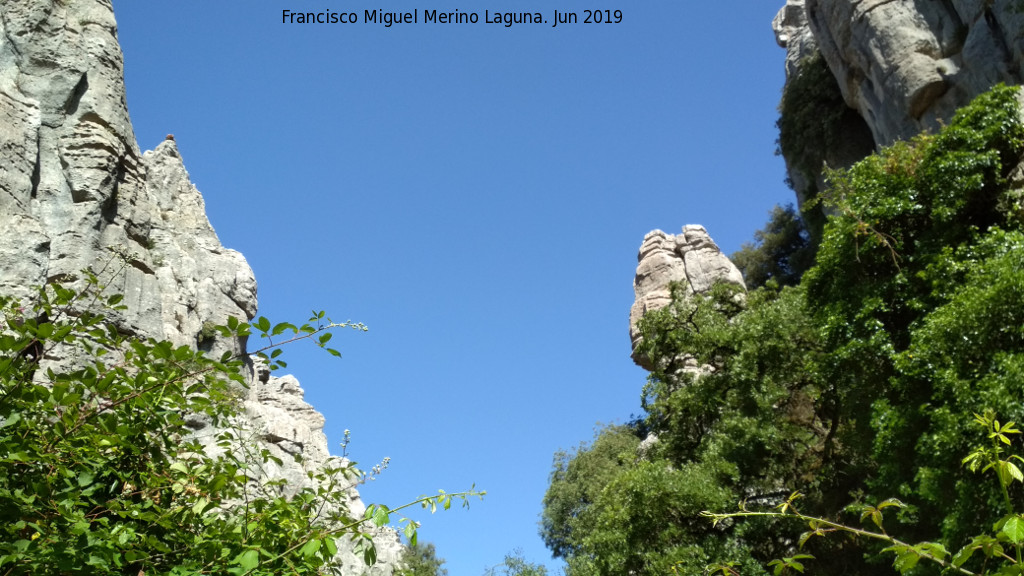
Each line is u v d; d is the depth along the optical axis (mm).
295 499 5938
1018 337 13422
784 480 21156
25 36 29719
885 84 33969
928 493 13422
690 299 26594
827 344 18391
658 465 20578
